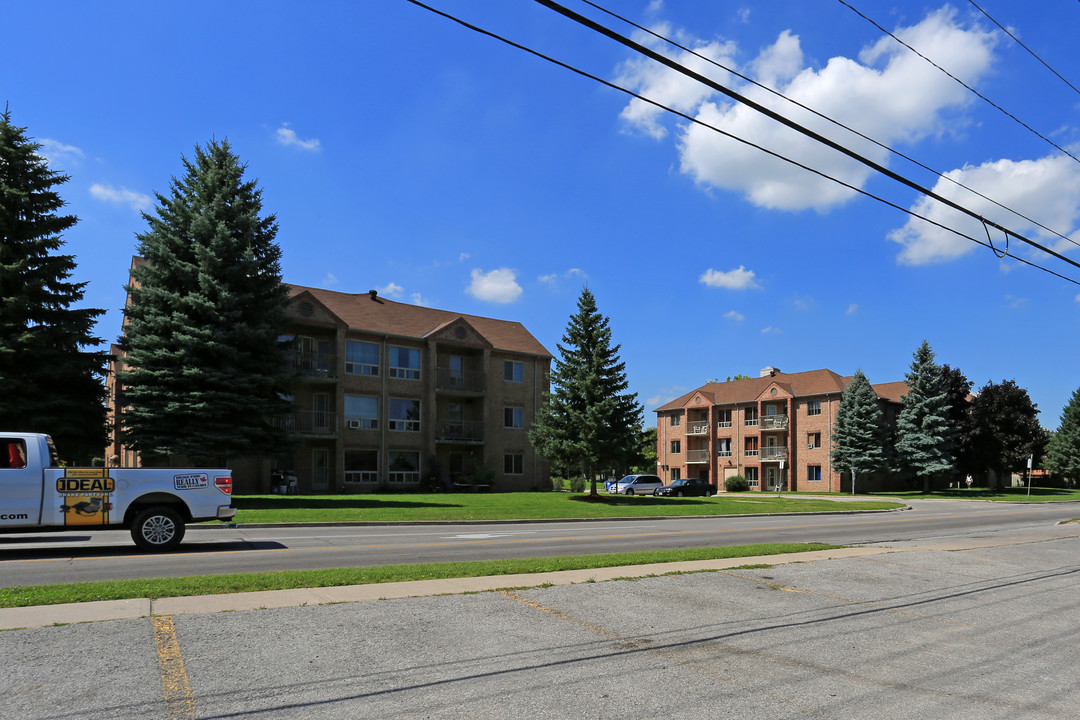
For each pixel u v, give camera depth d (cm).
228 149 2902
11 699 527
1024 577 1240
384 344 4084
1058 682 645
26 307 2439
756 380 7350
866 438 5994
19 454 1308
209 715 507
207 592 905
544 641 727
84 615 765
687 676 628
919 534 2144
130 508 1391
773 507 3675
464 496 3516
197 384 2606
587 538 1853
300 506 2594
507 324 4981
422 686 581
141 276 2739
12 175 2572
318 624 758
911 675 655
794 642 755
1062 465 8300
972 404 6581
